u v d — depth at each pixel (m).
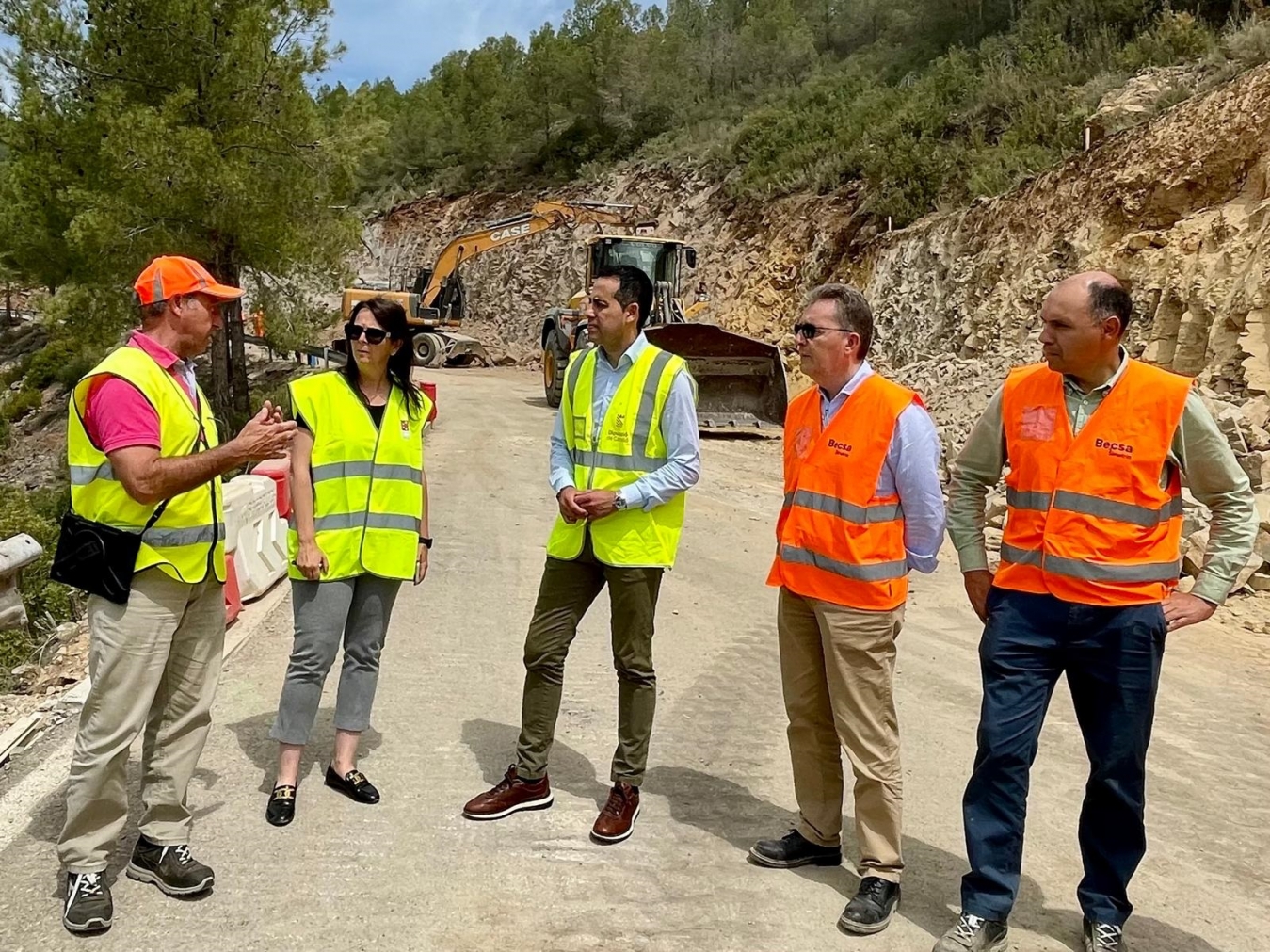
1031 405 3.33
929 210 22.06
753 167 30.31
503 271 39.81
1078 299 3.11
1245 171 13.30
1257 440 9.89
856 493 3.41
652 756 4.79
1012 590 3.30
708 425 16.31
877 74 33.56
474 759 4.62
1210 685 6.18
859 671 3.43
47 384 29.48
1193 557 7.90
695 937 3.29
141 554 3.20
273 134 18.00
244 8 17.94
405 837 3.87
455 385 25.17
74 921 3.15
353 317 4.11
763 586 8.10
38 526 9.08
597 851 3.83
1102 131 16.78
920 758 4.91
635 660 3.92
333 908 3.37
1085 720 3.27
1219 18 19.47
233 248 18.31
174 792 3.44
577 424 4.03
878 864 3.43
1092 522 3.15
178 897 3.38
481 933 3.26
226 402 19.11
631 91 41.88
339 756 4.22
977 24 31.97
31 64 18.00
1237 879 3.84
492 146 46.25
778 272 26.45
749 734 5.08
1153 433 3.13
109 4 17.52
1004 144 20.41
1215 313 11.85
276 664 5.77
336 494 4.07
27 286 26.94
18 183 18.95
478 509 10.47
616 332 3.92
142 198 16.55
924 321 19.73
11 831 3.82
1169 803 4.51
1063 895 3.68
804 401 3.69
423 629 6.58
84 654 6.25
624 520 3.86
